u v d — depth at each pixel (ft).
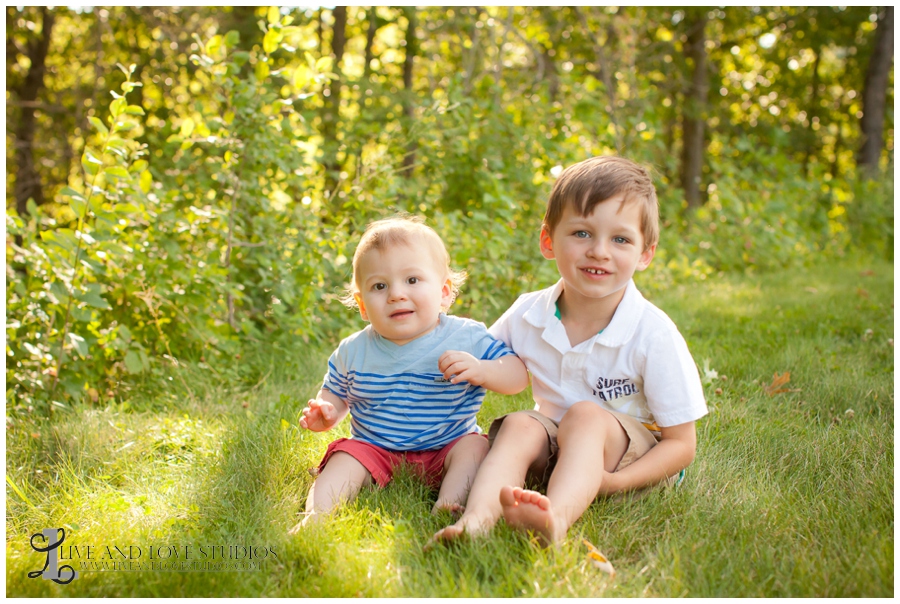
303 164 16.16
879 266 30.76
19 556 6.93
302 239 15.47
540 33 34.53
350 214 17.25
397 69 44.29
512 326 8.59
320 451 9.14
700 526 6.99
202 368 13.23
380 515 7.27
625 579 6.21
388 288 8.21
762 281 26.12
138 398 12.24
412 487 7.93
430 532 7.02
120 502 7.84
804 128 55.42
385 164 17.52
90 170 11.69
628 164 7.73
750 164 39.19
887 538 6.79
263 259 14.90
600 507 7.27
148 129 29.60
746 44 55.06
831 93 63.62
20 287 11.39
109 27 30.42
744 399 11.16
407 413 8.24
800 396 11.56
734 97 55.98
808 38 50.52
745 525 7.00
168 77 30.12
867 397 11.09
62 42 38.86
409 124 23.17
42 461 9.49
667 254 26.13
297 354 14.43
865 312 18.34
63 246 11.46
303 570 6.47
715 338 15.69
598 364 7.84
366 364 8.42
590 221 7.43
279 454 8.96
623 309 7.75
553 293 8.23
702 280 26.37
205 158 17.57
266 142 14.49
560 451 7.07
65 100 35.40
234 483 8.30
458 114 20.06
